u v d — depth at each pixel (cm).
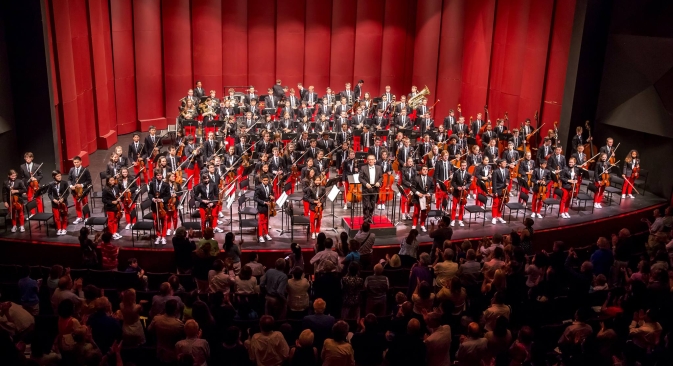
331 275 1023
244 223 1485
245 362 771
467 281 1039
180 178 1695
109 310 863
